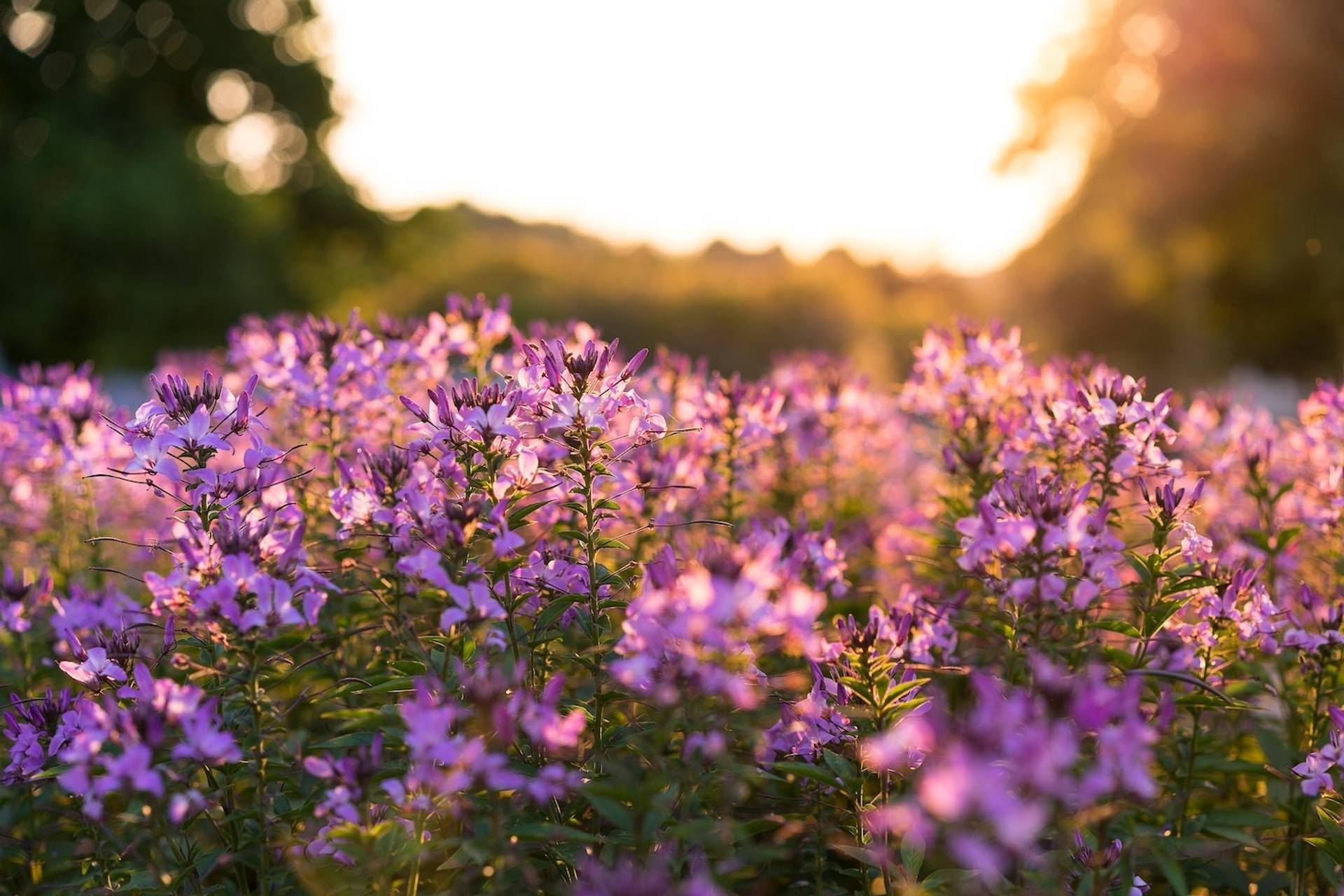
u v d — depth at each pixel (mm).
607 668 2979
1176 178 22359
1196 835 3195
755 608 2262
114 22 33188
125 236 27562
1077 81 23891
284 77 35594
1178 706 3137
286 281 31781
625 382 3230
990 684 1940
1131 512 4145
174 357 7699
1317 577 4496
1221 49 20984
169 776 2467
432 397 3113
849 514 5785
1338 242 19812
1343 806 3023
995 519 2807
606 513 3293
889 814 2004
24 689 3873
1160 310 25969
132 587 5129
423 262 41344
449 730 2662
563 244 55188
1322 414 4676
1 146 28766
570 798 2910
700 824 2428
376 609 3664
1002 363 4828
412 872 2504
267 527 2998
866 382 5914
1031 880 2416
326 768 2438
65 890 3482
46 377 5082
